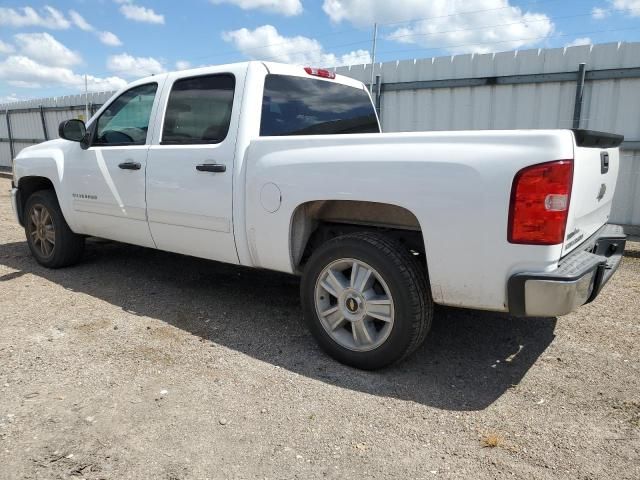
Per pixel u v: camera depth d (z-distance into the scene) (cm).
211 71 395
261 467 234
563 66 699
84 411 276
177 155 398
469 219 270
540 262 259
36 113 1709
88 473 228
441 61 789
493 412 279
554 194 252
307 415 275
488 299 277
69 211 505
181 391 298
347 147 313
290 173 332
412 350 313
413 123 834
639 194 685
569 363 337
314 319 341
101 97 1473
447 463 237
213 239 388
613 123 686
